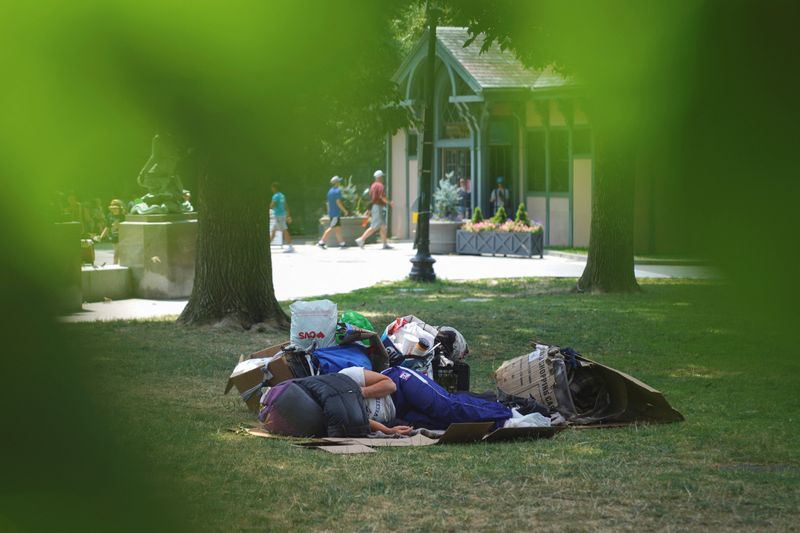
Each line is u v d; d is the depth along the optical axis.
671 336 22.11
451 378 12.97
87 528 5.70
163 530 6.39
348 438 11.06
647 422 12.55
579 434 11.77
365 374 11.77
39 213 3.37
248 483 8.61
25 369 4.78
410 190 61.62
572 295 31.50
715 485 8.80
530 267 42.66
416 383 11.90
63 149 3.36
